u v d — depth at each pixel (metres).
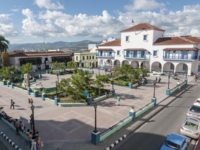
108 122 17.53
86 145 13.58
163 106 22.69
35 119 18.20
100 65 59.81
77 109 21.09
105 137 14.66
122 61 54.16
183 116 19.42
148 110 21.12
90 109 21.11
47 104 22.97
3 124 17.19
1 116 18.17
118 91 29.64
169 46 44.62
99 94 26.23
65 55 65.56
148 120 18.42
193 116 17.70
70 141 14.10
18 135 15.02
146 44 48.44
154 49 47.22
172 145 12.05
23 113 19.86
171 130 16.09
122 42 53.06
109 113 19.88
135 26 52.03
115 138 14.65
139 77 35.09
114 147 13.48
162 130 16.14
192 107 18.81
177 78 41.22
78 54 62.22
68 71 50.66
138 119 18.48
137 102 23.88
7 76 37.44
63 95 26.22
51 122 17.52
